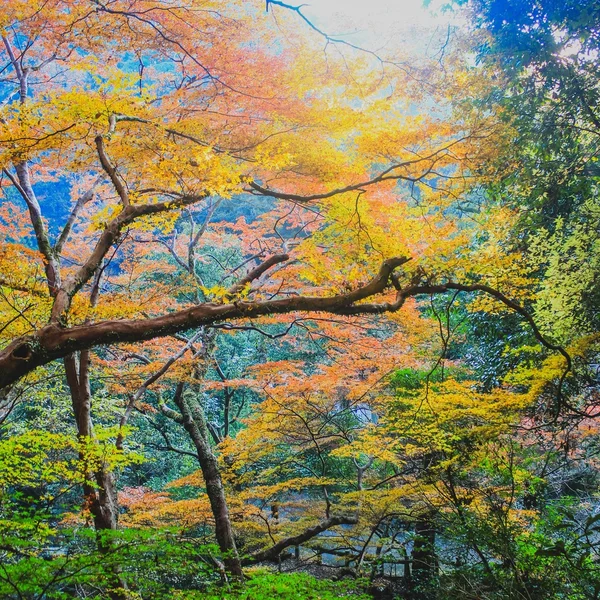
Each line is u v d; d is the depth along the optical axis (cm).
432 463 897
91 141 586
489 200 890
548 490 1012
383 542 878
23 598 389
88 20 639
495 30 698
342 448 850
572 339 732
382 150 650
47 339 389
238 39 698
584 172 758
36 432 575
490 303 668
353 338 859
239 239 1273
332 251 601
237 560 711
